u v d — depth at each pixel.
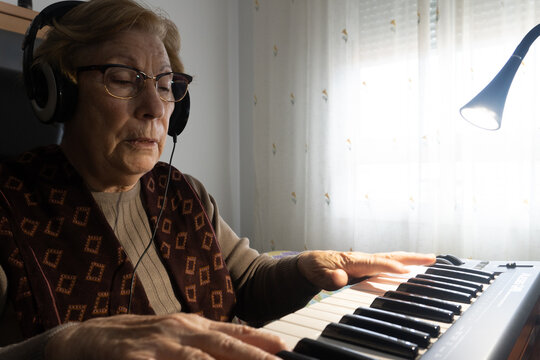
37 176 0.72
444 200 1.92
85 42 0.70
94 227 0.71
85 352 0.37
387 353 0.44
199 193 0.99
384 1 2.08
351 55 2.15
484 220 1.84
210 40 2.56
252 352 0.34
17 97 0.86
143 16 0.75
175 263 0.81
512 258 1.78
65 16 0.74
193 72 2.46
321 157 2.23
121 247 0.72
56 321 0.60
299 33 2.32
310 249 2.26
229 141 2.70
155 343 0.35
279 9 2.38
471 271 0.76
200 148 2.52
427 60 1.95
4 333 0.62
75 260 0.68
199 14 2.50
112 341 0.36
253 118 2.49
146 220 0.82
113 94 0.70
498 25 1.81
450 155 1.91
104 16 0.71
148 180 0.87
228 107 2.69
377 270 0.81
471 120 1.04
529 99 1.73
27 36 0.71
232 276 0.98
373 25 2.11
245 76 2.71
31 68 0.72
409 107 2.01
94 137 0.72
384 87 2.09
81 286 0.66
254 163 2.48
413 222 2.00
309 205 2.27
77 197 0.72
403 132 2.04
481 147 1.84
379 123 2.10
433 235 1.94
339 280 0.79
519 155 1.76
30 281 0.61
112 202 0.78
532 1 1.75
